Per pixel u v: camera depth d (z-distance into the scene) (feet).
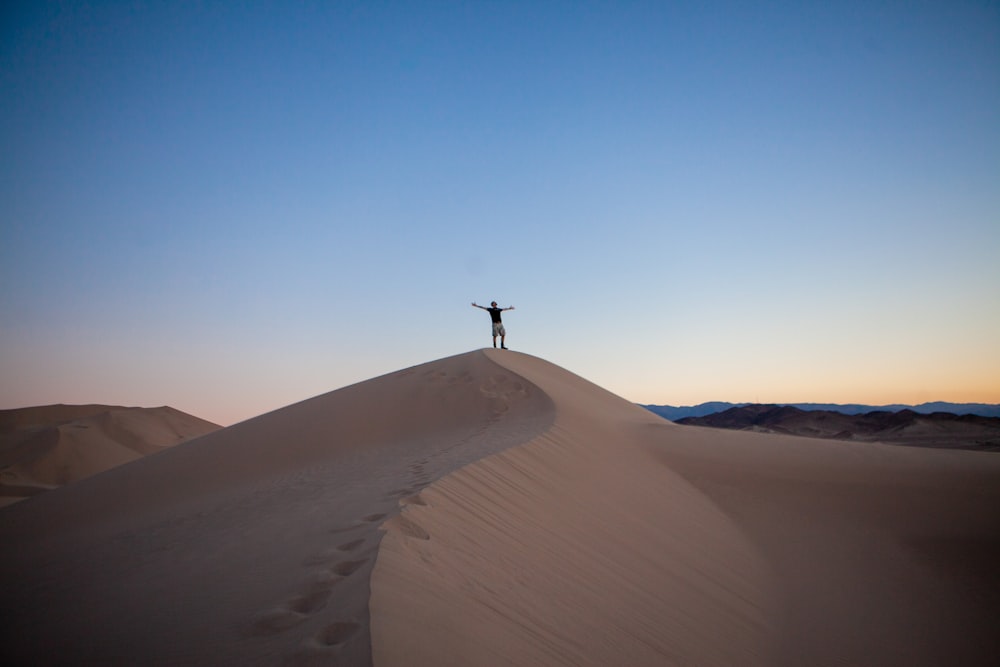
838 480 48.08
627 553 25.99
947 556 36.22
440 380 71.15
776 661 20.57
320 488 33.37
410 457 41.88
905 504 43.78
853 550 37.06
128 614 15.10
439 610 13.05
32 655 13.51
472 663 11.35
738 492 46.37
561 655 13.96
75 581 21.02
